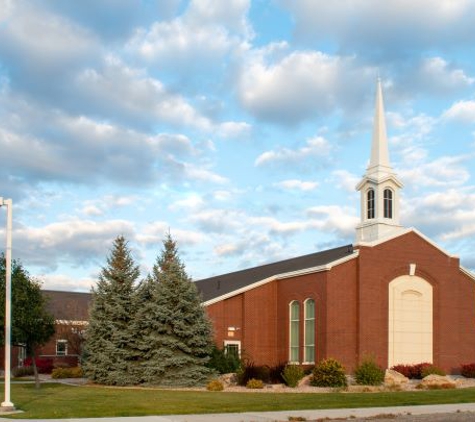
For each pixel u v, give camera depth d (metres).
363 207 47.91
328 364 35.22
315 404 24.70
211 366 39.59
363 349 43.34
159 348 37.31
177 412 22.14
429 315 46.41
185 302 37.97
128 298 40.78
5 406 22.64
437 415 21.75
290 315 47.06
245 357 45.00
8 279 23.42
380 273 44.81
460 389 32.66
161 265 40.69
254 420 20.22
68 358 58.28
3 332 33.69
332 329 42.91
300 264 50.75
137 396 28.50
